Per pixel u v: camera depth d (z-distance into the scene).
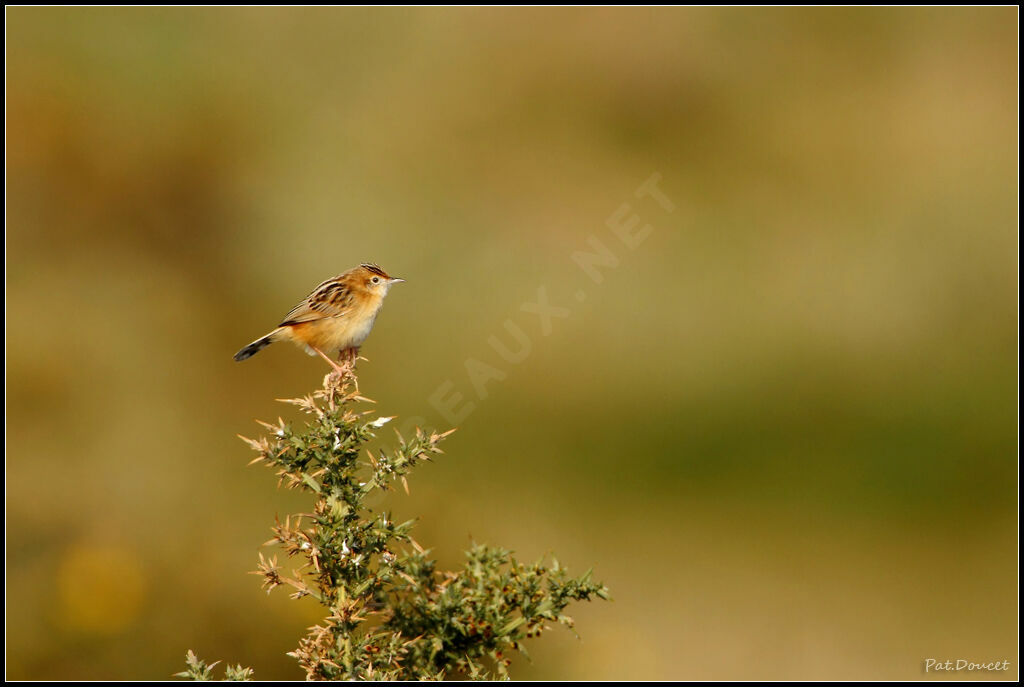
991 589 14.23
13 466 14.65
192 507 14.45
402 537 6.16
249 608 12.03
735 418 17.56
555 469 16.62
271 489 15.32
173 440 16.19
